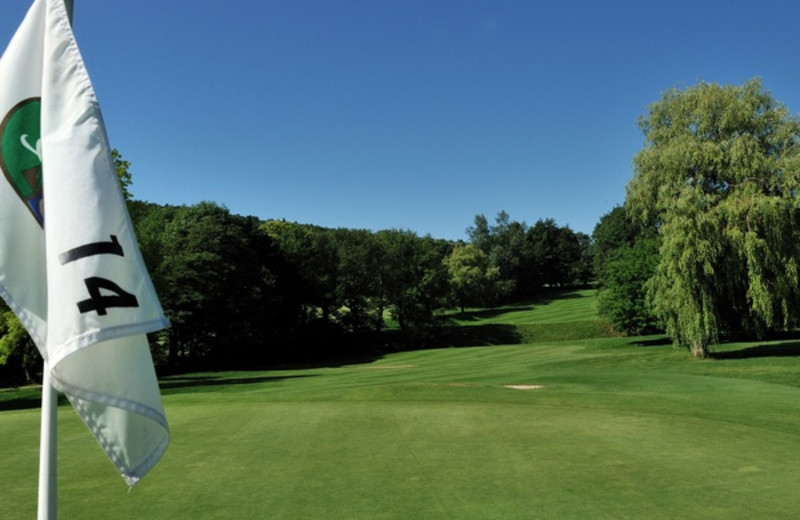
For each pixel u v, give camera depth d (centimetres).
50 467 262
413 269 5553
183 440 864
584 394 1411
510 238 9256
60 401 1650
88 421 264
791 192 2444
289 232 5512
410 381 2095
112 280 262
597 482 626
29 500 600
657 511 536
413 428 933
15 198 279
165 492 611
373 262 5503
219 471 688
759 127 2525
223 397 1438
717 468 680
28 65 291
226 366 4425
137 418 272
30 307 274
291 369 3822
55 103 280
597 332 5425
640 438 843
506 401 1273
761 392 1562
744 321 2581
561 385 1784
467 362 3266
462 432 895
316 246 5462
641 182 2728
